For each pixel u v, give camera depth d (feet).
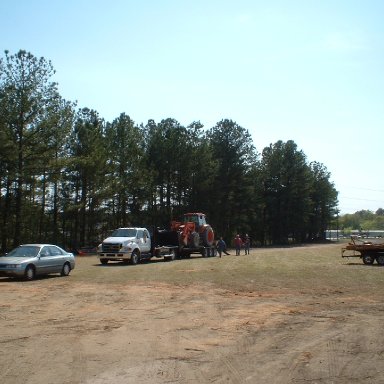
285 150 291.58
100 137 159.33
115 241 101.91
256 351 28.19
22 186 132.77
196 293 55.42
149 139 200.85
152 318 39.11
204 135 211.00
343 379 22.67
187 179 206.08
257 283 65.82
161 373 23.59
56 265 74.18
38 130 123.95
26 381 22.22
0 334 32.76
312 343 30.27
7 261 68.18
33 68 122.83
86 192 153.58
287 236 295.89
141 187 178.81
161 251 114.83
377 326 35.73
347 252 166.81
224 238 234.99
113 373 23.59
